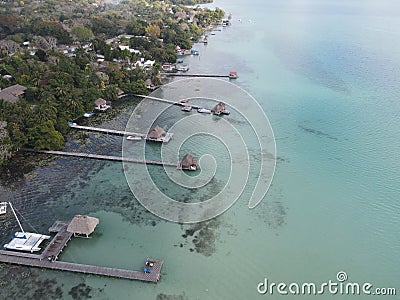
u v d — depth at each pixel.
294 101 88.81
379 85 101.00
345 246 42.62
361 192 52.50
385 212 48.44
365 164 59.84
